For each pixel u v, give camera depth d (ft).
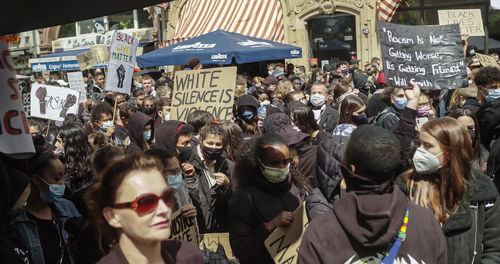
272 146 10.16
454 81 14.23
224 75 19.20
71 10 8.73
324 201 10.41
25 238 10.16
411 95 11.70
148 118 16.72
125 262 6.30
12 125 6.95
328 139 11.00
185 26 54.29
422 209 6.98
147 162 6.38
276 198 10.59
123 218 6.17
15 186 8.06
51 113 21.90
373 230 6.45
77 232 11.08
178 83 19.98
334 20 54.95
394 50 14.08
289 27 54.70
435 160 8.75
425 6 51.96
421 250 6.67
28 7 8.30
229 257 11.32
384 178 6.79
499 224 8.77
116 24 64.23
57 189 10.89
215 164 13.50
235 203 10.57
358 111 14.90
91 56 37.47
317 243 6.81
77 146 13.48
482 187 8.75
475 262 8.63
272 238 9.68
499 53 50.03
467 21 35.58
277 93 27.12
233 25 52.19
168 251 6.84
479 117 13.84
